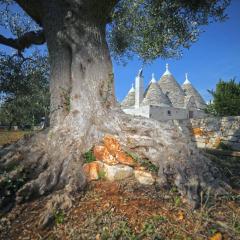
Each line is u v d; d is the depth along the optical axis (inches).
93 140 208.7
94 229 144.7
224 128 390.9
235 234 139.1
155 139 203.8
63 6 236.5
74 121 215.5
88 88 227.6
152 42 352.5
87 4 231.0
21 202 164.9
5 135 489.1
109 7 241.6
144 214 154.9
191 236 138.4
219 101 801.6
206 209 160.4
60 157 193.2
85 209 161.2
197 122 426.3
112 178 188.5
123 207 161.0
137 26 367.9
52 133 209.0
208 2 301.0
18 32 387.5
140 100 1272.1
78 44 232.8
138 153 201.6
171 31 335.9
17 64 374.9
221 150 353.4
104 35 249.1
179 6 309.0
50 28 240.1
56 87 235.3
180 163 188.7
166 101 1274.6
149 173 188.7
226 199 177.6
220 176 198.8
